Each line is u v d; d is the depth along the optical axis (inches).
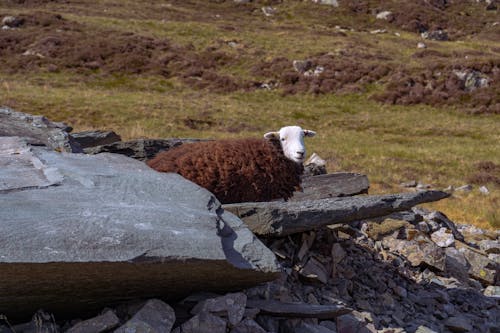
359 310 255.3
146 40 1854.1
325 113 1395.2
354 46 1991.9
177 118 1124.5
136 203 191.8
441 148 1053.8
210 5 2938.0
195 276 170.1
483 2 3095.5
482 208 617.0
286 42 2009.1
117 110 1135.6
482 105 1461.6
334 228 308.0
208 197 212.4
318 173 486.6
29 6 2472.9
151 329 157.8
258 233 237.1
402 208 273.4
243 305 182.2
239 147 297.9
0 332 158.4
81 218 166.9
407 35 2502.5
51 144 406.6
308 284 253.0
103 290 162.2
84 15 2321.6
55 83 1421.0
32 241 148.4
